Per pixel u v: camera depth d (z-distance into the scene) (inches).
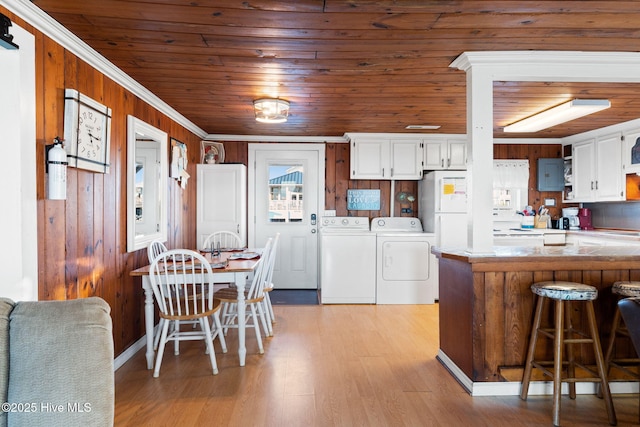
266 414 79.9
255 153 200.7
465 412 81.2
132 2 66.1
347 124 167.2
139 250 117.5
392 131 181.9
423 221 193.6
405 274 174.4
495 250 100.1
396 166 188.2
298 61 94.3
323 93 121.0
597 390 90.7
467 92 94.5
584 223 195.6
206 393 88.9
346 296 173.8
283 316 153.7
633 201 171.0
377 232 178.7
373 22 73.8
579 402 86.4
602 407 84.1
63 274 79.1
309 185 202.5
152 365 103.3
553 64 91.7
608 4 66.9
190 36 80.3
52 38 75.2
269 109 131.0
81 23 74.1
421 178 189.6
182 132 160.1
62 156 73.3
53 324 40.5
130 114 111.0
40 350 39.6
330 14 70.7
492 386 88.9
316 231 202.5
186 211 165.2
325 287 173.8
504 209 202.7
